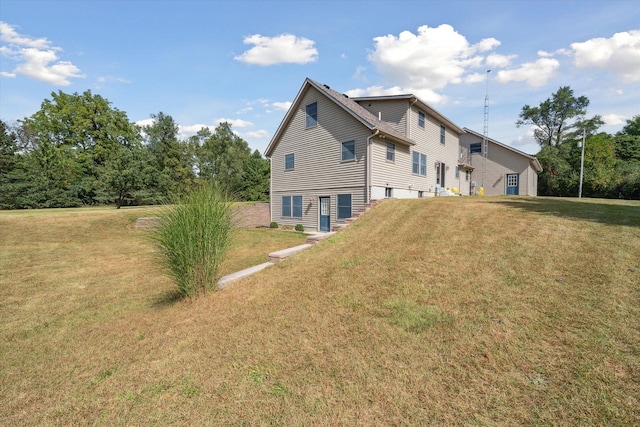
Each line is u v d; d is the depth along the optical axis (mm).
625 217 5844
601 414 1965
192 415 2418
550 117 36531
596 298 3191
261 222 19500
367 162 13812
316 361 2900
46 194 26328
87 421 2469
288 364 2922
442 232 6059
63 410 2621
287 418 2279
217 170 39906
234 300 4668
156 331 4059
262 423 2254
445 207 8070
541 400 2137
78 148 33875
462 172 24562
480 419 2057
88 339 4039
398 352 2852
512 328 2928
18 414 2607
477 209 7441
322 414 2275
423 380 2471
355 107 15836
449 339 2918
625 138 33500
